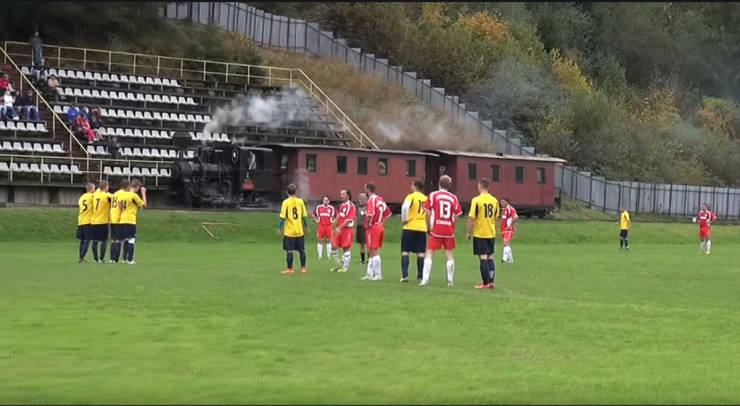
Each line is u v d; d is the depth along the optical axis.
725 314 18.47
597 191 74.94
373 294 20.97
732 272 30.88
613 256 40.44
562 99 87.12
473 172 62.94
